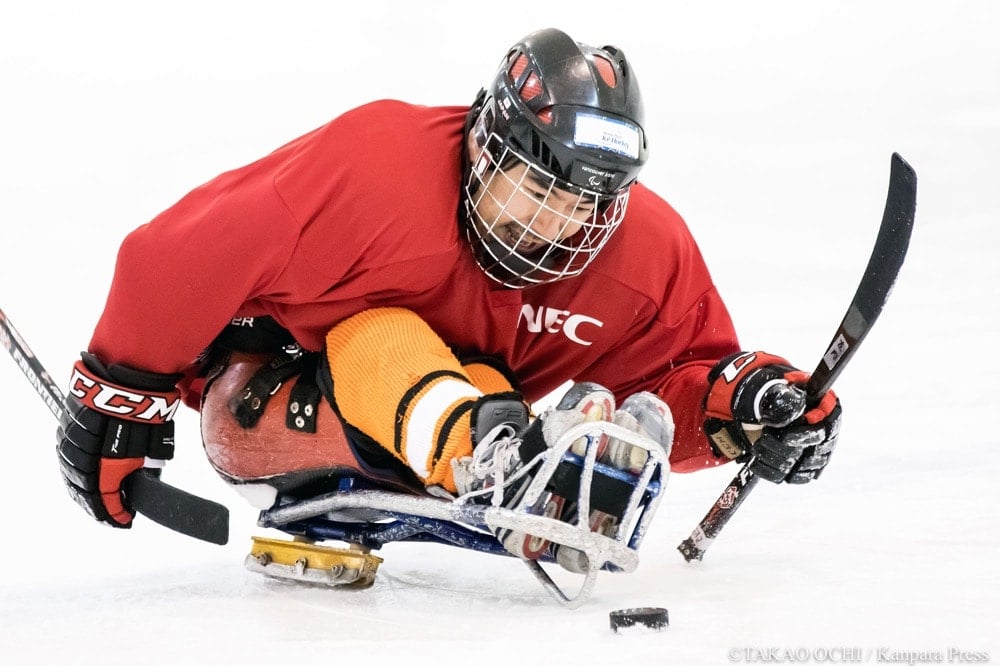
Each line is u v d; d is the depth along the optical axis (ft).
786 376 20.75
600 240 20.67
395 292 20.34
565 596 18.03
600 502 16.99
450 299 21.06
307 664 14.21
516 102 19.07
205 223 19.63
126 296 20.08
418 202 19.71
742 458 21.74
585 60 19.38
